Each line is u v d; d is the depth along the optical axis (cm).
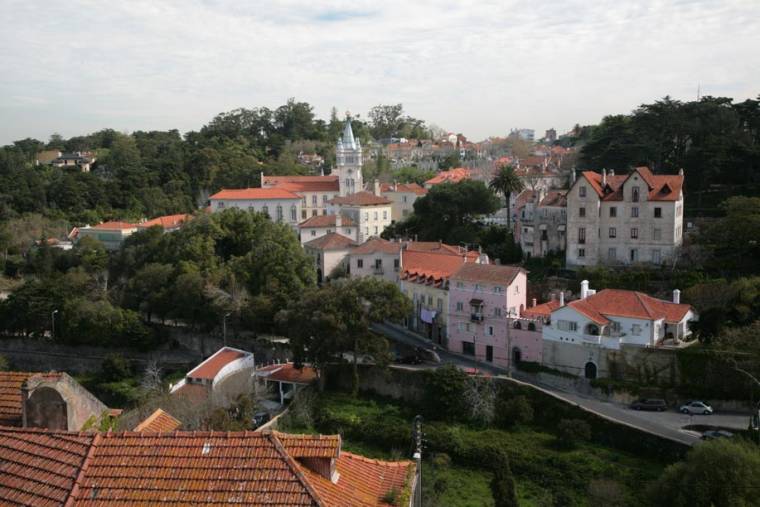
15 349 13512
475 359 10738
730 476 5872
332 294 9875
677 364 8906
